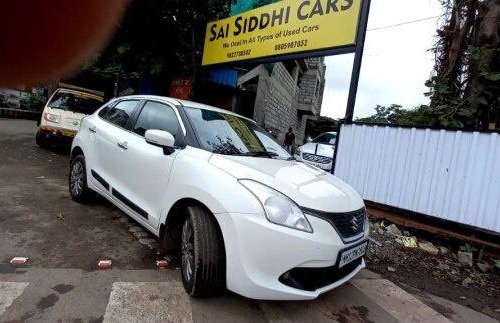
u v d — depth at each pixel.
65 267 2.96
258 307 2.74
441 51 6.60
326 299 3.10
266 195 2.48
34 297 2.48
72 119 8.23
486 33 5.71
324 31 5.92
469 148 4.65
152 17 7.38
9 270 2.79
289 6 6.48
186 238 2.80
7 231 3.51
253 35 7.15
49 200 4.68
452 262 4.52
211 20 8.51
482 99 5.50
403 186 5.26
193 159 2.94
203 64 8.32
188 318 2.46
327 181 3.22
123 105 4.36
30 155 7.69
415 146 5.15
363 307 3.07
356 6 5.50
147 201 3.31
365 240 2.96
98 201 4.84
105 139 4.13
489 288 3.96
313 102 20.92
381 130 5.52
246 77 11.05
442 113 5.73
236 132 3.67
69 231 3.72
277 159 3.50
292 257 2.38
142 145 3.54
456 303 3.50
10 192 4.81
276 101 14.82
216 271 2.55
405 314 3.09
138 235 3.85
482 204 4.52
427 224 5.05
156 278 2.96
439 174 4.91
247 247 2.38
